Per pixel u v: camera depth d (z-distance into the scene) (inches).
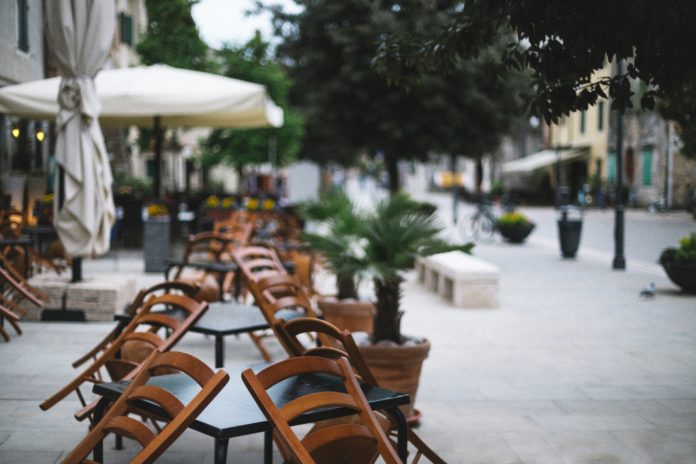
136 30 1171.9
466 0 226.7
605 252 813.2
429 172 3865.7
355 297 344.2
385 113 794.2
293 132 1185.4
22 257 441.4
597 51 198.5
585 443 218.8
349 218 245.1
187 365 135.0
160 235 542.3
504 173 2308.1
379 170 3631.9
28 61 554.9
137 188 994.1
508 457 207.0
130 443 207.8
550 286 559.8
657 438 223.6
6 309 333.4
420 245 233.3
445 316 437.1
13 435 211.3
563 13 195.9
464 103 784.9
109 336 216.2
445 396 268.7
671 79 192.9
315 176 1219.9
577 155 1977.1
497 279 466.3
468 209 1877.5
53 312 369.4
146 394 136.9
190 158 1421.0
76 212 362.0
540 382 289.1
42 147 716.7
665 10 167.8
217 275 401.7
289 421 131.3
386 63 251.0
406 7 790.5
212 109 452.8
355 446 153.6
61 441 207.6
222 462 128.3
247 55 1161.4
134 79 465.7
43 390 254.4
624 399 265.7
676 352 342.3
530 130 2415.1
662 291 534.6
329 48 847.1
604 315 439.8
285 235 546.0
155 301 197.9
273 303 261.7
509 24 214.1
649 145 1640.0
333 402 133.1
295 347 165.0
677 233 1039.6
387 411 151.8
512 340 369.1
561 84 223.6
